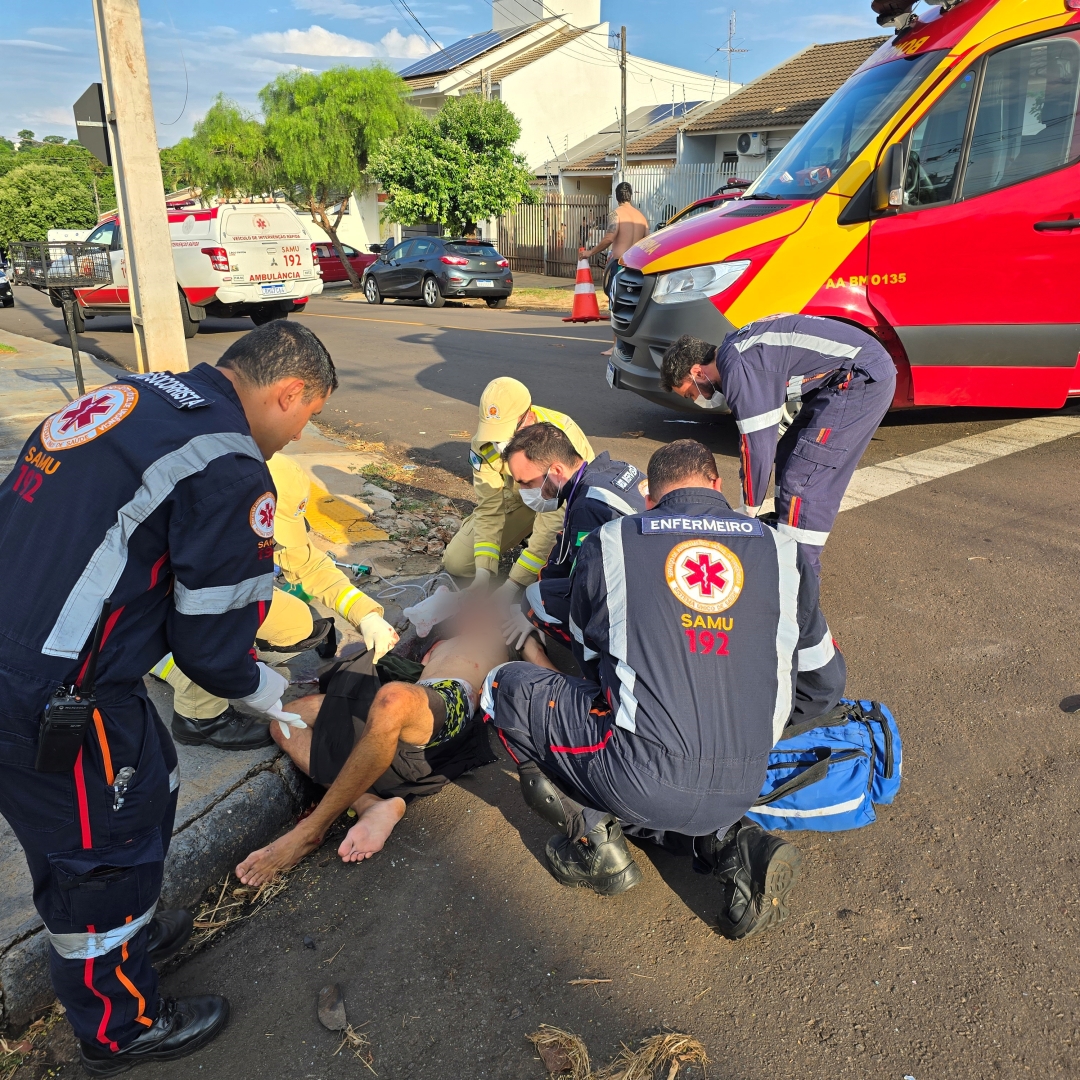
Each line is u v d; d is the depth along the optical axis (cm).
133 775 179
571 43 2842
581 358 1029
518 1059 205
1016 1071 195
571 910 249
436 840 279
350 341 1205
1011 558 441
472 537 416
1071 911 237
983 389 570
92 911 181
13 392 827
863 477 559
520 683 254
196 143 2388
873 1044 203
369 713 265
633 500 299
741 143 2102
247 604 182
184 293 1274
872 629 383
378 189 2953
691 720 218
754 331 340
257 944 241
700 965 228
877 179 523
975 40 525
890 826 271
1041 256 537
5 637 166
